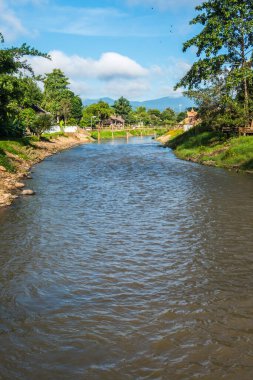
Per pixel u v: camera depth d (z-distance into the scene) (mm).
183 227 13047
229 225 13164
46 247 11070
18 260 10070
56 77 114812
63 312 7418
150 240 11695
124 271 9375
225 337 6555
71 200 17641
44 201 17297
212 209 15508
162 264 9797
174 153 45969
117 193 19562
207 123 44000
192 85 40500
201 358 6020
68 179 24484
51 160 37562
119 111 160250
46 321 7094
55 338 6562
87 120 129000
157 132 142625
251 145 31078
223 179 23375
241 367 5809
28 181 23016
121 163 35250
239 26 35812
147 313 7367
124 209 15812
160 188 20969
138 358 6035
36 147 45656
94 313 7367
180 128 90750
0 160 24953
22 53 31938
